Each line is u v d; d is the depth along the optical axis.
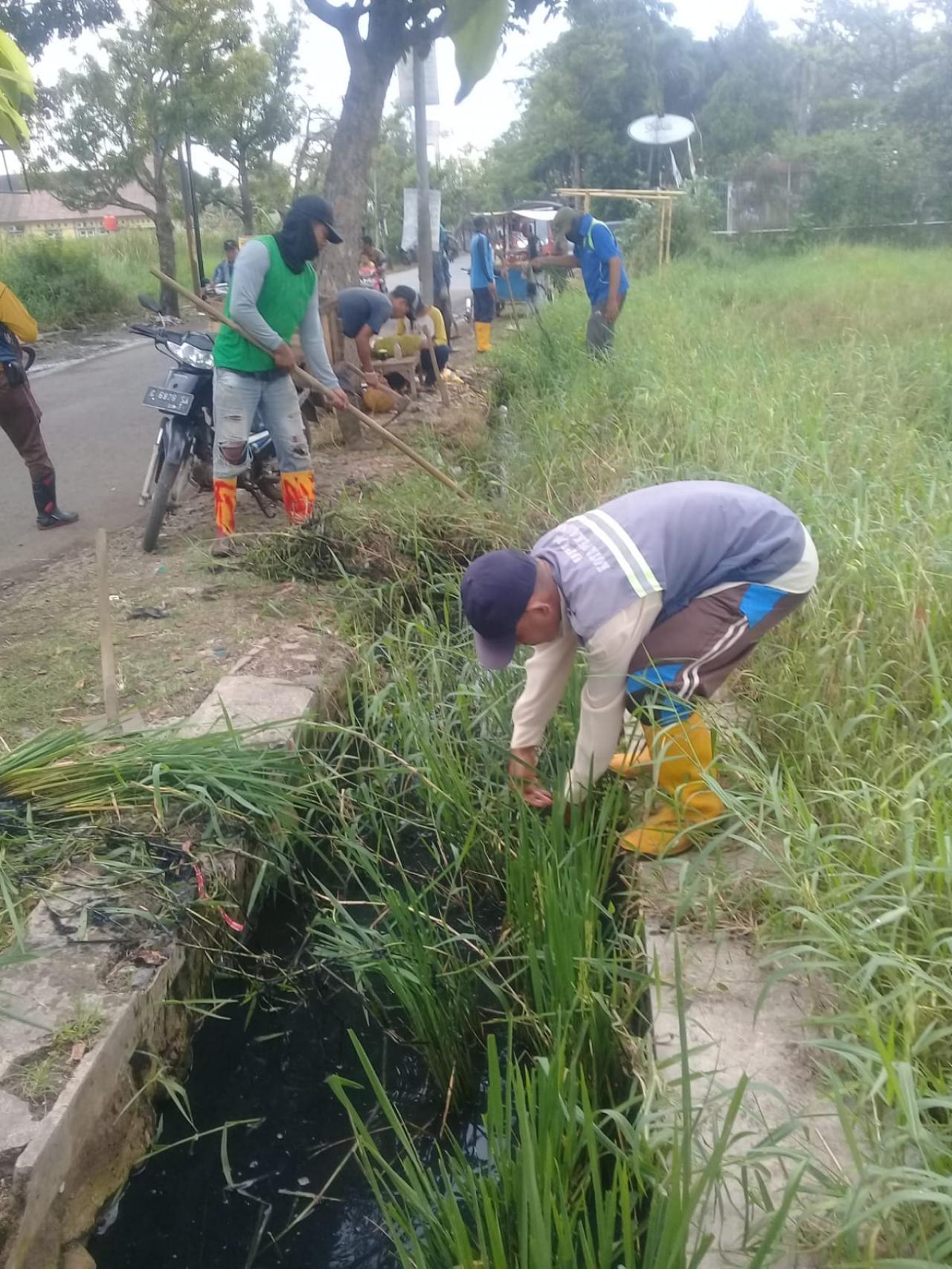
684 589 2.88
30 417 6.41
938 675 3.07
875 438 5.66
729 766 2.95
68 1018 2.49
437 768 3.51
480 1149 2.67
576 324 10.38
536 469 6.08
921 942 2.38
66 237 23.28
